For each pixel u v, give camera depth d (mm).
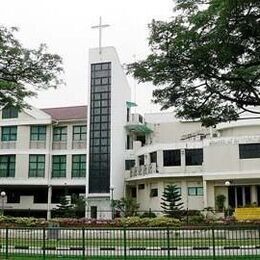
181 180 44250
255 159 40875
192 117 17094
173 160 44344
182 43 13727
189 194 43875
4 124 49625
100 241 17031
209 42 13336
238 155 41438
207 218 34438
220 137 42781
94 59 49031
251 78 15586
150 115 53125
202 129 49938
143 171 46250
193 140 45906
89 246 16812
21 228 17641
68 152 49156
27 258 16000
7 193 50281
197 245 16281
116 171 47344
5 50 20297
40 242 18203
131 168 48531
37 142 49219
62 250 16266
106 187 46062
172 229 15852
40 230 18234
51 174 49031
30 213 49094
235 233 15961
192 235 16984
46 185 48562
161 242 16859
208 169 42219
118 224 28078
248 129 44094
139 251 15938
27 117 49281
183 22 14562
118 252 16172
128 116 51375
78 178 48375
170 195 39250
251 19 12219
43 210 48688
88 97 48594
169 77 15508
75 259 15586
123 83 50562
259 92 16031
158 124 52531
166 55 14766
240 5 11648
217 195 42062
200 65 14477
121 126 49406
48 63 21234
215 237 16156
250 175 40562
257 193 41562
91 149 47500
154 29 14789
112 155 46688
